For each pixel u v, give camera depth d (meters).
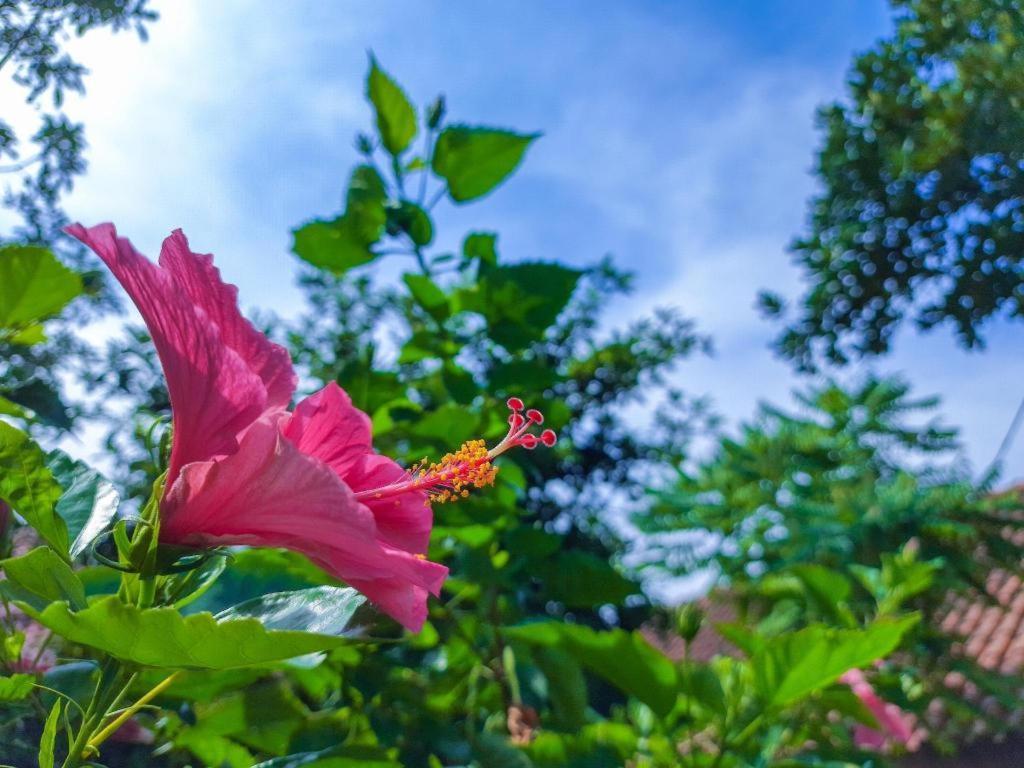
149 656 0.19
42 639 0.32
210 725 0.38
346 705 0.42
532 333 0.50
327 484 0.19
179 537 0.20
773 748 0.49
